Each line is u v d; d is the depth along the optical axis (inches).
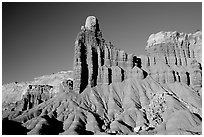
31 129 6574.8
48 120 6820.9
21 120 7145.7
